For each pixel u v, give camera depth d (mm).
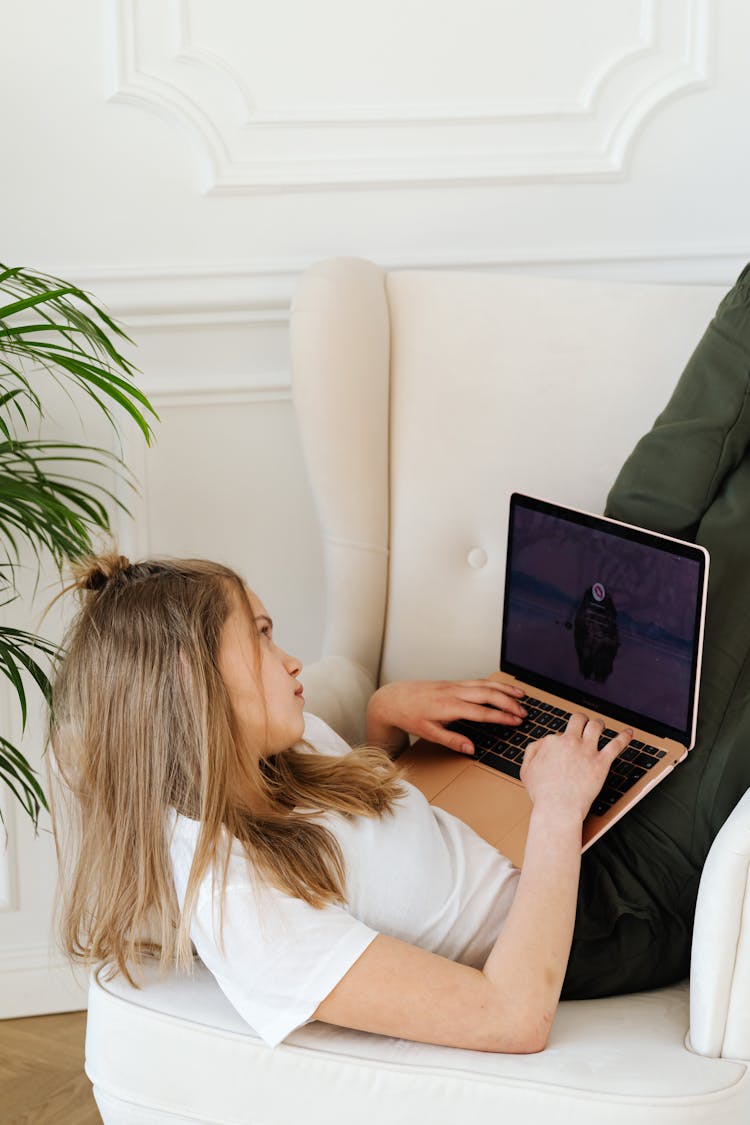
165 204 1682
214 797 1037
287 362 1775
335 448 1515
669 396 1545
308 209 1719
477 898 1140
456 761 1365
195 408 1763
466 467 1554
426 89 1698
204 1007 1059
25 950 1863
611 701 1328
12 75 1595
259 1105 1031
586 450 1551
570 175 1754
